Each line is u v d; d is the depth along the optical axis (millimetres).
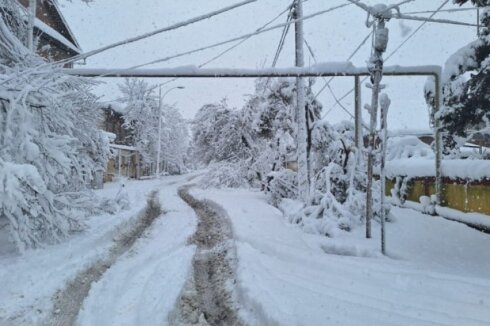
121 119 44969
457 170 10617
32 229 7891
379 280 5840
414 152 15227
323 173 11789
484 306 4672
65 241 8492
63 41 22266
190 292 6176
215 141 29172
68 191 9633
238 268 6785
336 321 4191
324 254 7379
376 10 7836
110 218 11617
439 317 4359
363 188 11344
